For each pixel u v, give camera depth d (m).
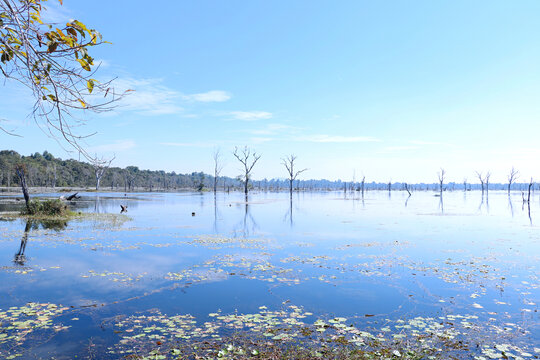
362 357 5.58
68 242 16.42
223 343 6.07
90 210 34.03
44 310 7.62
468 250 15.23
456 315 7.55
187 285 9.71
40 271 11.05
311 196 86.75
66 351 5.68
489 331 6.68
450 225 25.00
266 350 5.81
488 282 10.18
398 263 12.65
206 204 47.41
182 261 12.74
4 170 85.75
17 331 6.51
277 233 20.39
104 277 10.43
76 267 11.65
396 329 6.77
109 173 124.50
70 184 105.50
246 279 10.37
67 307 7.86
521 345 6.08
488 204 55.84
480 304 8.29
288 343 6.10
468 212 38.12
